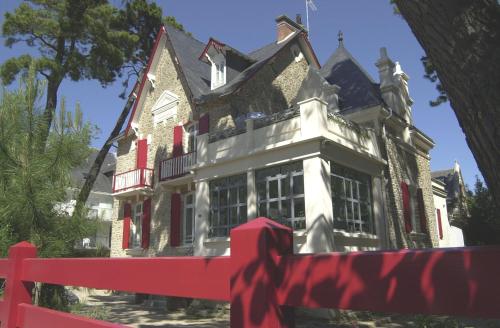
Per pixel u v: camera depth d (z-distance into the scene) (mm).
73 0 16250
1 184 6523
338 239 10688
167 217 16750
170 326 9531
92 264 2547
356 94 15141
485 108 2041
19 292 3354
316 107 10773
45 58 15773
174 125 17391
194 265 1838
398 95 16688
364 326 8898
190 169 13633
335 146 11188
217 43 16859
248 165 12102
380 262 1273
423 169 17234
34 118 7195
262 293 1491
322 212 10117
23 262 3406
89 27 16469
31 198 6398
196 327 9352
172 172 16359
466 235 18047
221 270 1710
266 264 1510
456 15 2176
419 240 15125
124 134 19641
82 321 2439
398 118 15086
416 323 7148
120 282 2268
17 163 6770
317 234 10055
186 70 17281
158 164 17719
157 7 21125
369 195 12727
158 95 18641
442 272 1147
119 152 20281
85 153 7410
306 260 1455
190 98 16578
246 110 15273
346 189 11633
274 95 16688
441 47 2256
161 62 18922
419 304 1171
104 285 2393
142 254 17422
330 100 15070
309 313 9828
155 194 17547
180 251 15711
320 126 10672
